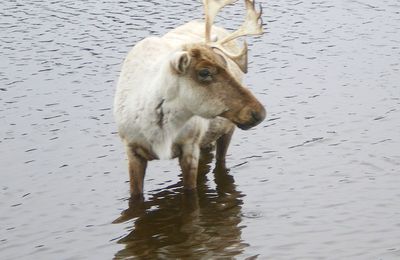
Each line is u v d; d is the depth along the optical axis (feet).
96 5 189.67
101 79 151.53
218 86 95.91
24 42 169.68
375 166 114.32
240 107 95.91
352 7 184.65
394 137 123.65
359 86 144.46
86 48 165.48
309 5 186.70
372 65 153.58
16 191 112.98
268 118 133.28
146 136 102.27
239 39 167.32
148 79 101.09
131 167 106.83
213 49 99.71
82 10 186.70
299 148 122.21
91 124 133.69
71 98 143.84
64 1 193.57
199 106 97.04
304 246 94.22
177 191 110.93
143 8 186.09
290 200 106.63
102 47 165.48
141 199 108.17
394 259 89.61
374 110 134.21
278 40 167.12
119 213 105.91
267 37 168.86
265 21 177.37
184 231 100.42
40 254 96.48
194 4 187.11
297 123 130.93
